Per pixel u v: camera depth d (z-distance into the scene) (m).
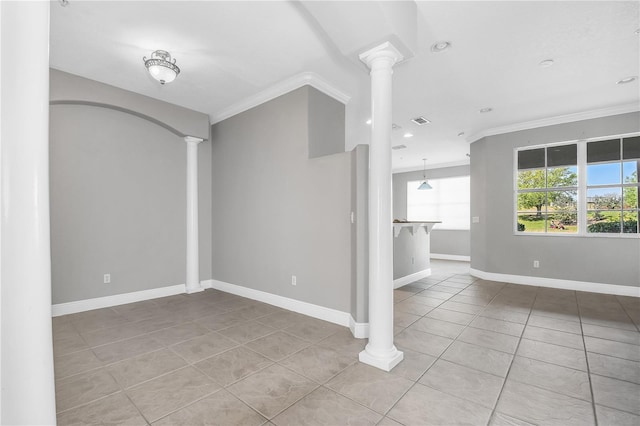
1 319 0.97
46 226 1.07
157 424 1.74
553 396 2.00
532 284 5.27
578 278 4.88
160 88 3.85
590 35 2.70
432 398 1.98
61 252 3.62
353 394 2.02
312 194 3.55
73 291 3.71
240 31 2.68
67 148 3.67
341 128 4.05
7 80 1.00
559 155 5.09
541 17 2.47
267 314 3.63
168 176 4.58
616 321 3.42
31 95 1.03
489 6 2.35
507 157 5.52
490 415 1.81
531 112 4.71
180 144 4.73
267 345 2.78
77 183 3.74
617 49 2.93
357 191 2.97
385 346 2.43
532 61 3.16
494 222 5.69
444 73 3.42
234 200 4.56
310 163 3.55
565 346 2.77
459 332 3.12
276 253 3.95
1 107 0.99
